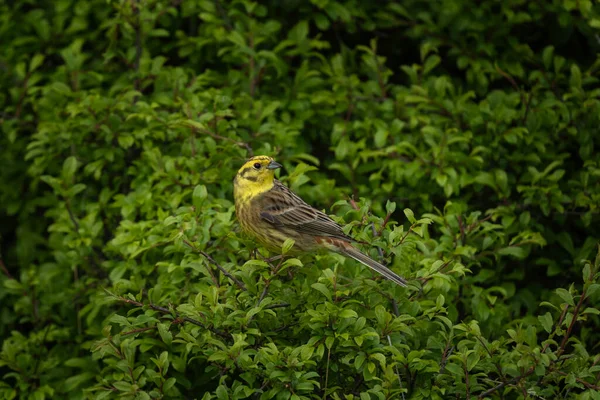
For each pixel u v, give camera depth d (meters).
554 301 12.06
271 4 14.71
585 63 14.73
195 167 11.53
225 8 14.34
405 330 8.55
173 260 10.61
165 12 13.87
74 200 13.45
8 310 13.95
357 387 9.27
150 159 11.87
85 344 12.08
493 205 12.99
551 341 8.70
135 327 9.66
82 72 14.20
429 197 12.72
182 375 10.41
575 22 13.99
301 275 9.55
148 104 13.04
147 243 10.77
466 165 12.38
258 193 10.37
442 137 12.41
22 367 12.15
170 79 13.16
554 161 12.66
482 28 13.97
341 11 14.07
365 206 9.55
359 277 9.15
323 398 8.63
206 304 8.98
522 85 13.22
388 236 9.21
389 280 9.34
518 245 12.05
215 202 11.13
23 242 15.00
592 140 12.88
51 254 14.96
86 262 12.55
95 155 12.47
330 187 12.34
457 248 10.64
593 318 11.98
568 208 12.53
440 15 14.20
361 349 8.54
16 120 14.22
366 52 15.20
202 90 13.30
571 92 13.43
